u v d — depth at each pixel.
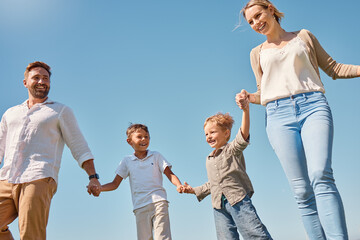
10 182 3.19
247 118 3.45
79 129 3.58
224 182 3.82
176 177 4.92
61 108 3.54
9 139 3.41
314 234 2.73
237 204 3.73
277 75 3.03
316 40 3.08
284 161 2.88
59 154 3.46
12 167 3.23
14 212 3.30
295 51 2.98
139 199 4.86
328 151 2.59
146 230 4.78
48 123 3.40
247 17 3.21
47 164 3.28
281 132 2.91
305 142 2.75
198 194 4.34
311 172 2.58
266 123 3.07
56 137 3.44
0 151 3.56
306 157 2.70
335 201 2.45
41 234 3.14
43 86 3.61
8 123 3.48
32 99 3.62
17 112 3.49
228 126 4.22
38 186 3.15
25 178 3.18
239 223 3.71
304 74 2.95
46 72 3.68
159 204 4.76
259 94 3.31
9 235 3.52
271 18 3.12
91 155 3.52
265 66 3.09
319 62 3.10
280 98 2.96
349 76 2.95
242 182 3.80
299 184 2.80
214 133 4.15
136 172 5.00
